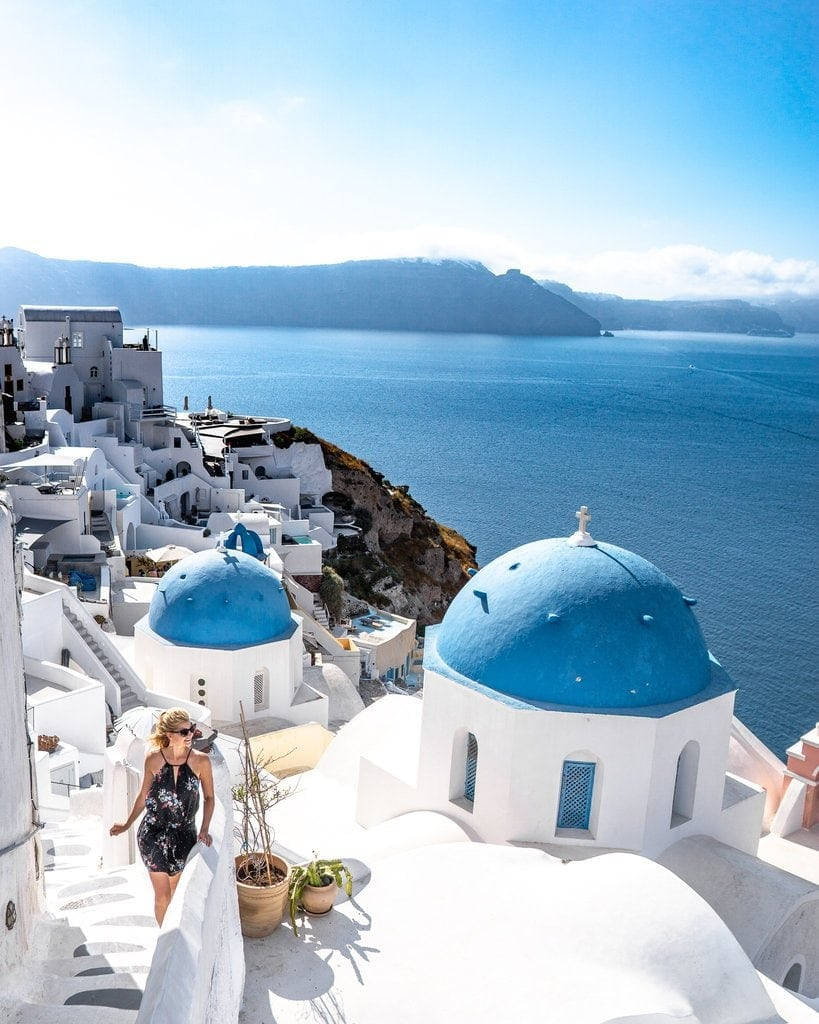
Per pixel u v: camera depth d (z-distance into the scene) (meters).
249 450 72.31
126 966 7.73
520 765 15.20
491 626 16.09
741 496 162.25
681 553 119.81
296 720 28.58
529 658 15.46
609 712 15.03
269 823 17.53
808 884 15.14
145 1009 5.65
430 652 17.27
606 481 172.25
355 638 46.69
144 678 27.59
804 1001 12.80
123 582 38.06
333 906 11.96
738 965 10.55
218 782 9.07
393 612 70.06
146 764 8.28
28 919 7.93
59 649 27.03
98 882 9.80
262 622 27.64
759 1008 10.45
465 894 11.97
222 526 50.94
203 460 65.88
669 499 156.50
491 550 118.75
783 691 73.94
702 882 15.13
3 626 7.00
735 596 100.75
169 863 8.15
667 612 16.06
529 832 15.47
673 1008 9.89
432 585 79.88
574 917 11.08
